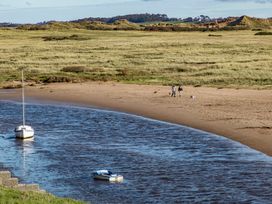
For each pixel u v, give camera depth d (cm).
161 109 9425
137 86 12481
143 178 5109
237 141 6750
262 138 6750
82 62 17338
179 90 10956
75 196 4588
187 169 5422
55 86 12962
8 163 5875
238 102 9712
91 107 10219
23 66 16625
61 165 5728
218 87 11850
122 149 6500
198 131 7519
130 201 4416
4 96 11931
